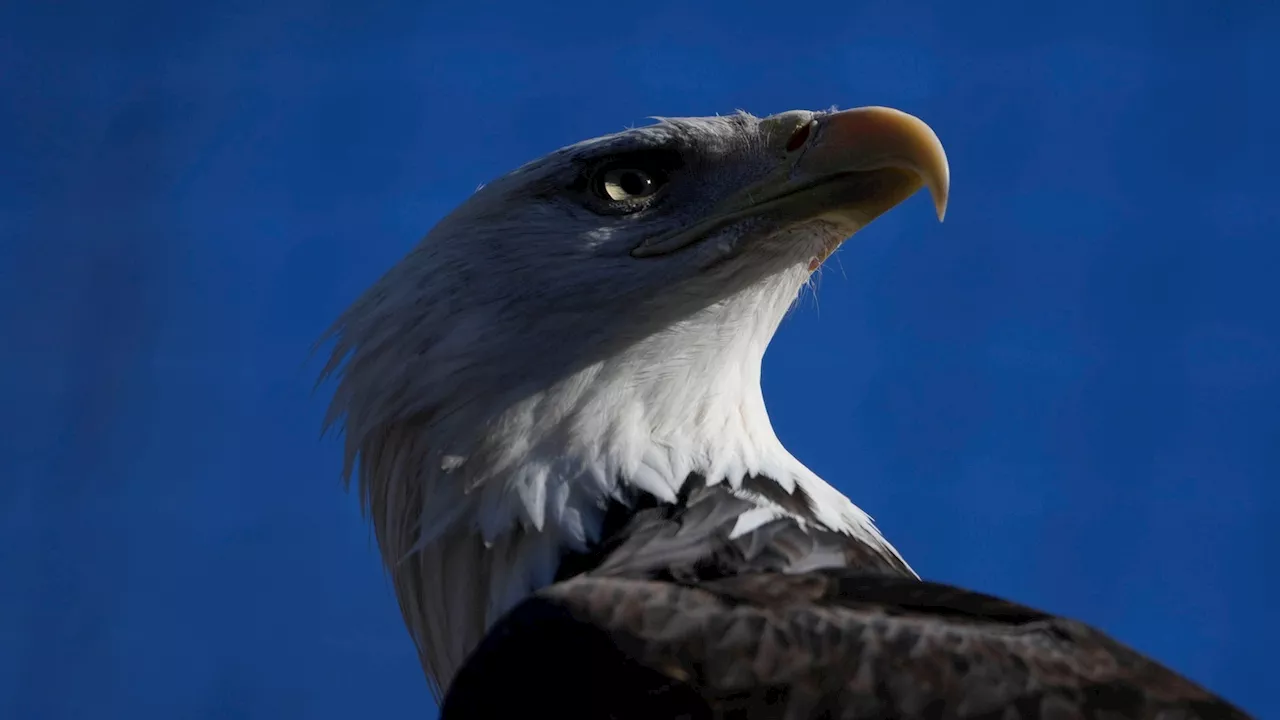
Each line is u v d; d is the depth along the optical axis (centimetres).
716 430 1067
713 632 859
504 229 1095
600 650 862
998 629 865
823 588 902
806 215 1077
